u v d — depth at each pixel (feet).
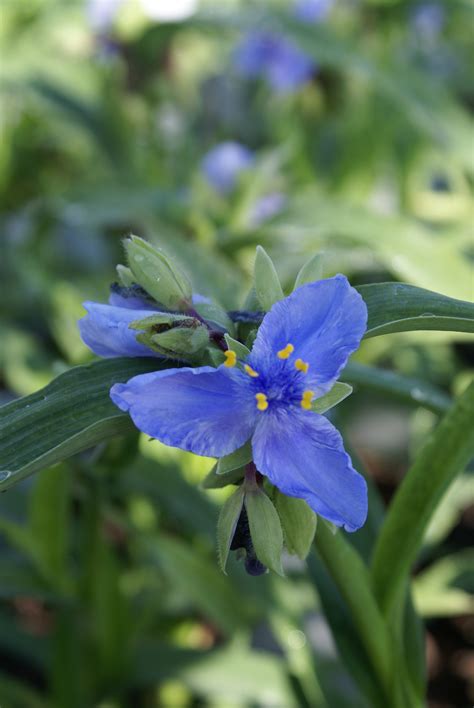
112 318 0.79
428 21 2.28
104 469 1.08
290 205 1.45
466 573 1.34
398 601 0.90
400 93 1.55
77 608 1.19
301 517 0.78
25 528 1.15
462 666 1.49
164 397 0.74
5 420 0.78
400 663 0.93
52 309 1.78
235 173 1.77
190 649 1.22
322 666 1.11
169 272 0.80
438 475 0.87
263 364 0.76
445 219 1.80
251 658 1.20
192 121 2.28
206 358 0.79
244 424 0.76
